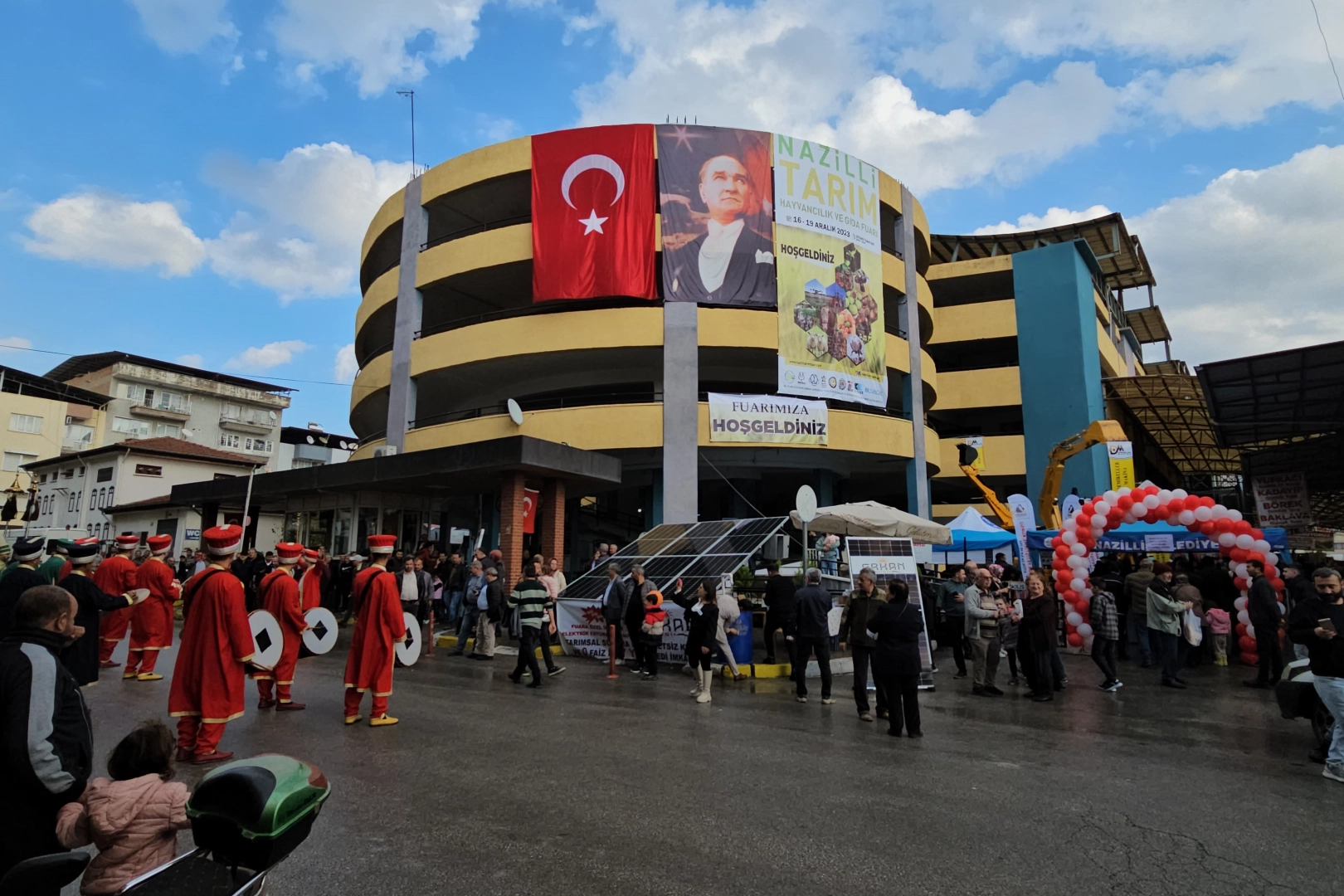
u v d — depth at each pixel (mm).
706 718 8844
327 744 7125
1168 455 41844
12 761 2986
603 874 4262
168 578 10922
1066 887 4250
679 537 16500
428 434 23859
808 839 4875
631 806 5438
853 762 6906
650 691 10734
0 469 47531
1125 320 41438
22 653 3094
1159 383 30359
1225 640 14484
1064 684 11555
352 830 4859
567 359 23750
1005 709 9906
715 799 5652
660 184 22906
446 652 14727
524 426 22578
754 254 22969
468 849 4594
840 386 23484
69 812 3152
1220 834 5176
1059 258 32062
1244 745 7883
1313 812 5676
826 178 24359
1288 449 26312
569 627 14664
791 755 7090
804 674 10328
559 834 4871
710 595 10219
